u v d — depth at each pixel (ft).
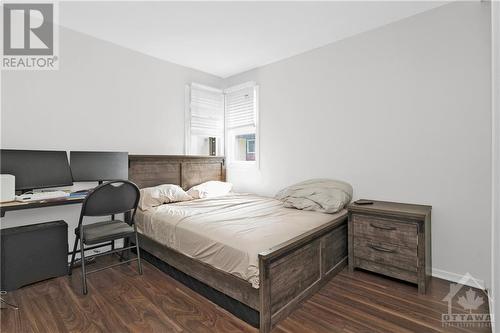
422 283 6.56
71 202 7.02
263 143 12.10
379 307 6.02
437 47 7.53
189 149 12.39
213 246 6.06
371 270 7.42
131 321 5.54
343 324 5.44
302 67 10.62
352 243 7.74
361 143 9.06
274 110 11.64
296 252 5.91
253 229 6.33
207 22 8.41
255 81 12.39
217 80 13.64
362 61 8.98
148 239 8.50
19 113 7.80
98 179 8.95
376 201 8.53
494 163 4.01
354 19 8.19
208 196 11.08
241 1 7.34
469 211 7.11
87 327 5.35
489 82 6.79
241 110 13.00
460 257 7.27
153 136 11.09
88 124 9.20
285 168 11.30
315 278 6.63
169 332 5.19
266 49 10.37
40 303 6.20
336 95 9.64
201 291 6.56
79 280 7.36
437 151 7.58
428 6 7.50
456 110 7.26
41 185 7.67
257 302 5.20
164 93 11.45
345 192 8.73
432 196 7.68
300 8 7.65
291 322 5.50
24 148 7.88
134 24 8.54
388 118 8.45
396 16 8.01
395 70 8.28
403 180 8.20
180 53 10.77
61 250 7.55
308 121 10.48
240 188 13.12
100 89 9.50
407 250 6.80
